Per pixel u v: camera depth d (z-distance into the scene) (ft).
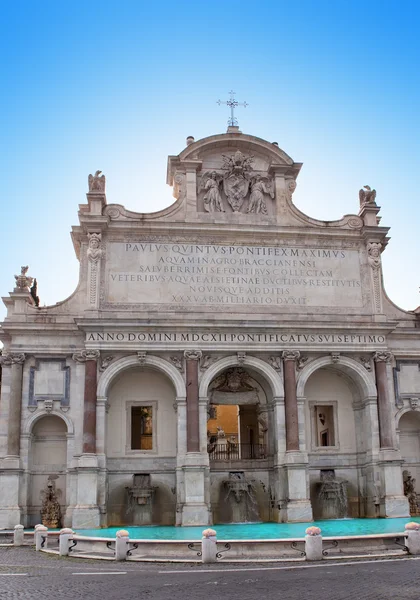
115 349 124.98
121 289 131.44
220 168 142.41
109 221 132.87
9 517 118.11
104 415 123.03
